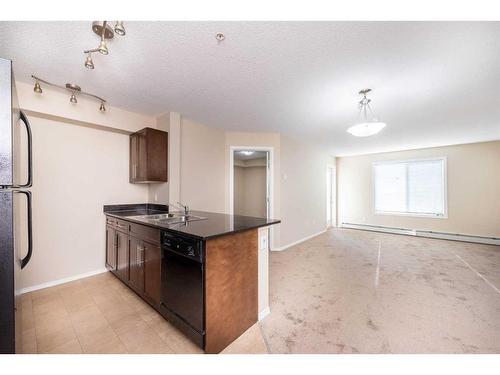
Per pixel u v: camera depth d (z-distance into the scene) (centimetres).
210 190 375
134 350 151
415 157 546
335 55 175
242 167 666
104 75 208
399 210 571
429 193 529
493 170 454
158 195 318
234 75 207
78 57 179
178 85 227
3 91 91
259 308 189
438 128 370
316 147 545
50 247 251
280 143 420
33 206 241
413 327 179
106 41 158
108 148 300
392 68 193
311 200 536
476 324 183
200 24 141
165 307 174
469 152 478
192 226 173
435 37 153
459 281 269
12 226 94
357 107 283
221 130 396
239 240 168
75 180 271
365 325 182
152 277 190
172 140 301
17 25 142
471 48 164
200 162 357
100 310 200
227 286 157
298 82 219
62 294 230
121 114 293
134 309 202
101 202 293
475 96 248
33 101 226
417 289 248
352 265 329
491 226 455
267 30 147
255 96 253
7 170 92
